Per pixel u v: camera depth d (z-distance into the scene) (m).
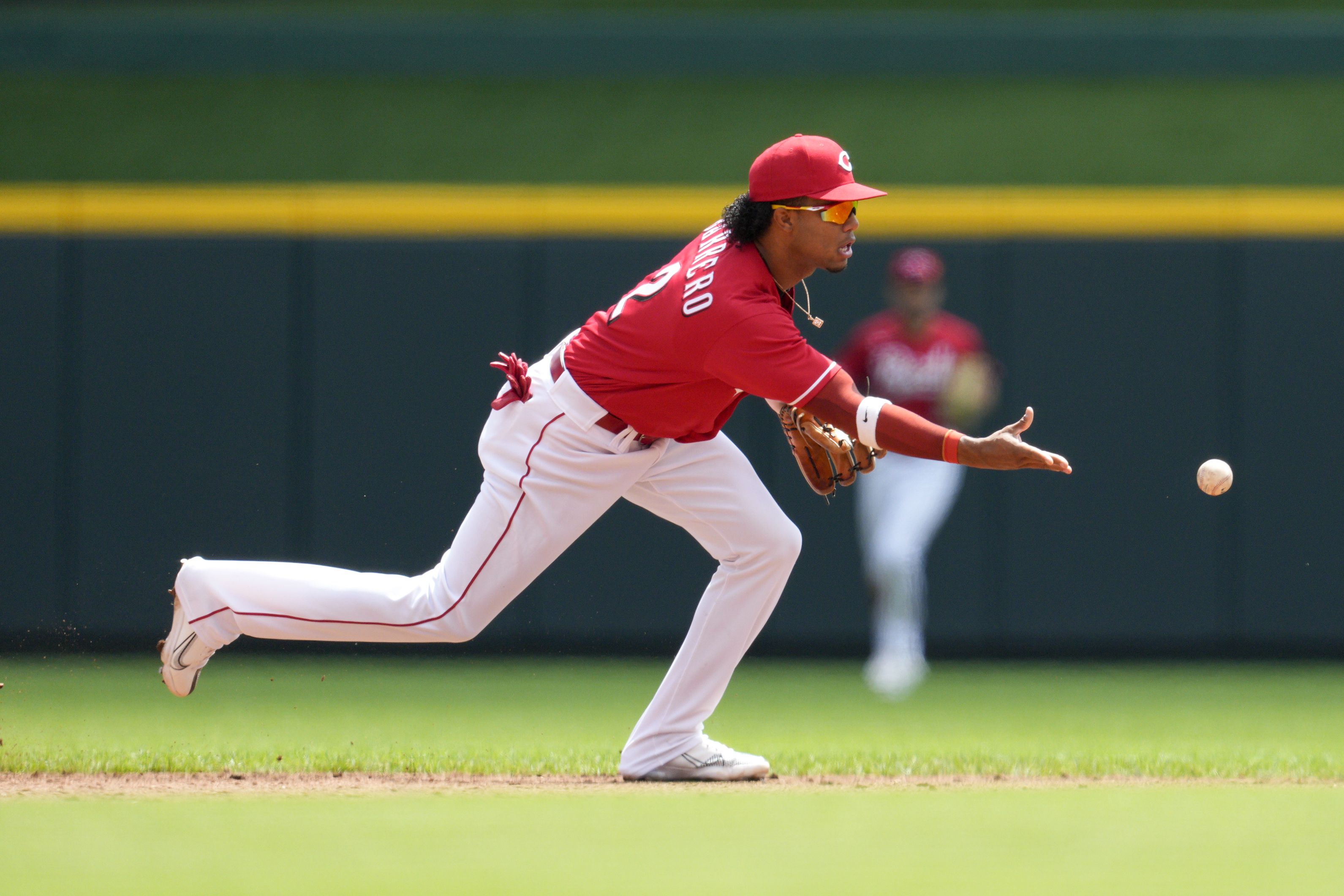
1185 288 31.59
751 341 13.66
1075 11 41.22
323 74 39.19
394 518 31.66
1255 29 38.75
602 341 14.48
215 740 20.28
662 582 31.52
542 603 31.66
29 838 11.59
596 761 16.67
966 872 10.41
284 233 31.97
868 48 39.28
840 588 31.64
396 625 14.77
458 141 38.41
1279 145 37.81
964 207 31.92
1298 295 31.41
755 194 14.04
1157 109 38.66
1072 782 15.38
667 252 32.00
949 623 31.59
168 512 31.62
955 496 31.58
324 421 31.77
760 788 14.72
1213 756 17.69
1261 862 10.79
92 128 38.12
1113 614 31.44
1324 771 16.06
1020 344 31.80
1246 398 31.47
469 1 41.78
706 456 15.14
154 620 31.55
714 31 39.31
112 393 31.73
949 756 17.34
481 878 10.13
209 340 31.84
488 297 31.98
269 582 14.73
